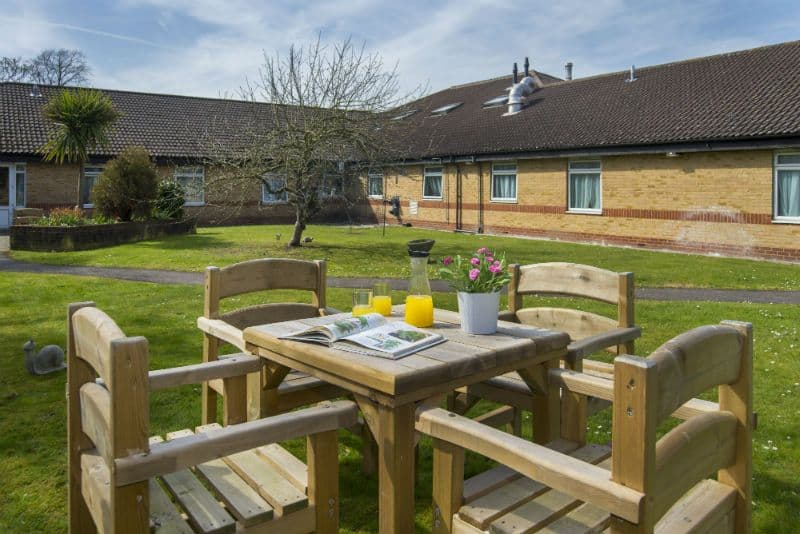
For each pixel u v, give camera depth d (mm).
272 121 16469
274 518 2084
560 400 2891
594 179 17875
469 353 2441
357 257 13531
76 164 21625
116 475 1799
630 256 14461
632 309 3527
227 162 15555
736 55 18422
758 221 14312
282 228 22281
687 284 10453
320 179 15234
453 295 8938
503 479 2289
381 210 25969
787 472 3438
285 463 2420
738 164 14609
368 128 14648
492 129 22016
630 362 1546
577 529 2002
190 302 8391
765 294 9578
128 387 1827
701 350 1752
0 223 20750
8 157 20375
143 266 11977
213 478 2361
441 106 27781
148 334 6547
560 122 19812
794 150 13656
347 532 2910
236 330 3352
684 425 1806
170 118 25516
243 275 3824
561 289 3838
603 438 3924
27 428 4059
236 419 3105
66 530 2883
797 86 15102
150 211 17969
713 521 1933
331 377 2479
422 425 2199
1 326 6996
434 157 22234
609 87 20750
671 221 15969
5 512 3031
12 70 43844
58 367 5312
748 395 2016
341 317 3285
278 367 2951
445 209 22891
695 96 17125
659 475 1595
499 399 3338
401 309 3537
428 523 2975
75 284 9867
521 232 20062
